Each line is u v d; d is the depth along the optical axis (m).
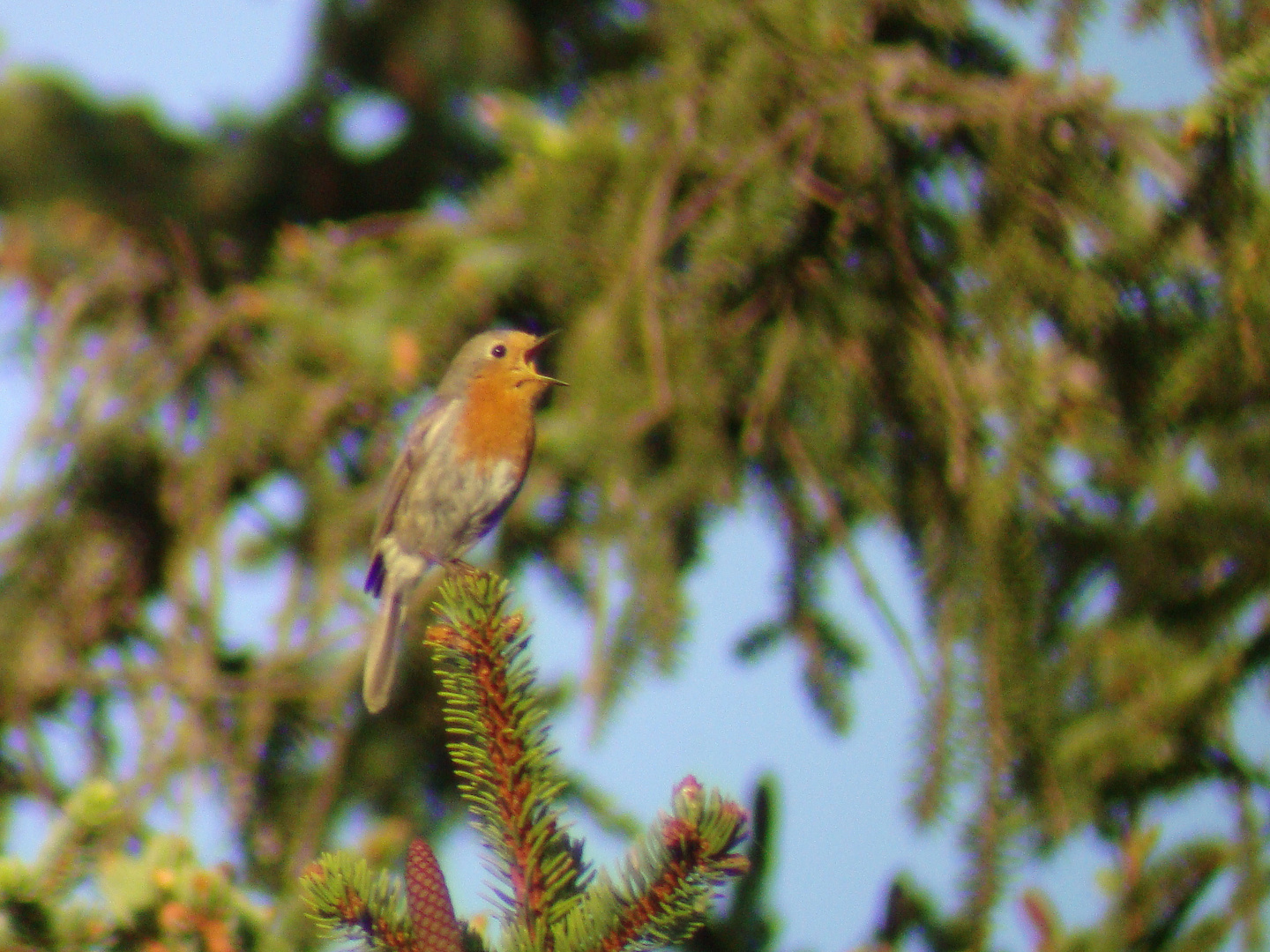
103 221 12.92
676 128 8.40
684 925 4.72
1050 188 7.88
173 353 10.96
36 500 10.88
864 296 8.48
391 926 4.74
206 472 9.64
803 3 8.38
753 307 8.50
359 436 10.45
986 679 7.39
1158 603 8.16
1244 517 7.96
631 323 8.17
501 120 8.95
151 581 11.09
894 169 8.54
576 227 8.53
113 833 7.94
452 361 9.34
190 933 5.70
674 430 8.23
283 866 9.77
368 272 9.65
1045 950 7.06
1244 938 7.00
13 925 5.60
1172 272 7.97
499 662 5.30
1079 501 8.52
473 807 5.15
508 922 4.94
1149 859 7.22
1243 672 7.85
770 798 6.47
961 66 9.27
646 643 7.75
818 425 8.53
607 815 9.98
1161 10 7.76
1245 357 7.57
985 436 8.10
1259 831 7.40
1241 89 6.91
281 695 10.11
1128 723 7.83
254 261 13.43
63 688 10.51
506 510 9.13
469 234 9.10
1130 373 8.08
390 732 10.13
